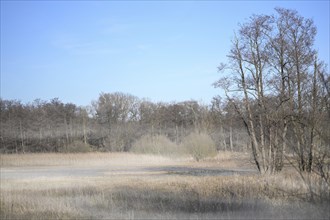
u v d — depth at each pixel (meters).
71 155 53.88
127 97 97.56
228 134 61.47
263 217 11.98
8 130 75.88
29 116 83.88
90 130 78.94
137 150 55.53
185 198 17.14
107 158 50.50
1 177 30.84
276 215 11.98
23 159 48.88
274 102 24.78
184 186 21.52
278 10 29.11
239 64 28.95
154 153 53.47
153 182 24.55
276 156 23.34
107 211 14.59
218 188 19.42
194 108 87.56
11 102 86.50
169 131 75.94
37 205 15.85
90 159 50.12
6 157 50.97
